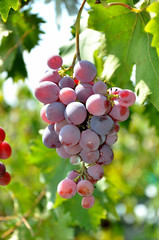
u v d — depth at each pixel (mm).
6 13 687
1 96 1458
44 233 1000
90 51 783
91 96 584
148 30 607
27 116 1569
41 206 1034
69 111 577
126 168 1920
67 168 860
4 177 661
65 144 581
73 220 890
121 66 689
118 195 916
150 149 1880
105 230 1673
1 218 997
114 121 613
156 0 644
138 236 2025
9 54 900
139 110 947
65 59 789
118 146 1771
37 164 882
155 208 2055
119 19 678
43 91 590
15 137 1494
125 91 593
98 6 673
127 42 686
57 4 942
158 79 649
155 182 2076
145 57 666
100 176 604
